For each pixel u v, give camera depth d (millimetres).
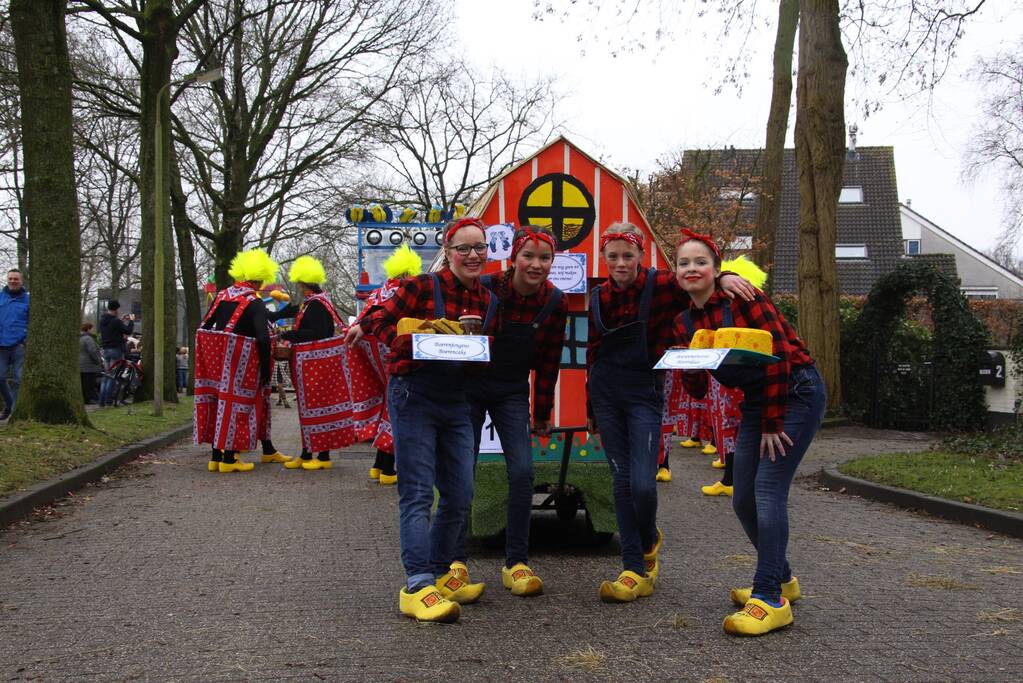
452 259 4691
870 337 16422
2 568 5613
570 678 3699
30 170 11234
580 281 6164
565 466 5789
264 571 5562
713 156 30156
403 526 4613
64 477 8469
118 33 22250
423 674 3738
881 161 42969
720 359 3994
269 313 10805
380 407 9281
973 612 4742
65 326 11258
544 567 5742
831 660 3936
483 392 4910
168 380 19766
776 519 4367
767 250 19469
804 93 15617
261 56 26094
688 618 4562
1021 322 14492
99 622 4480
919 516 7984
